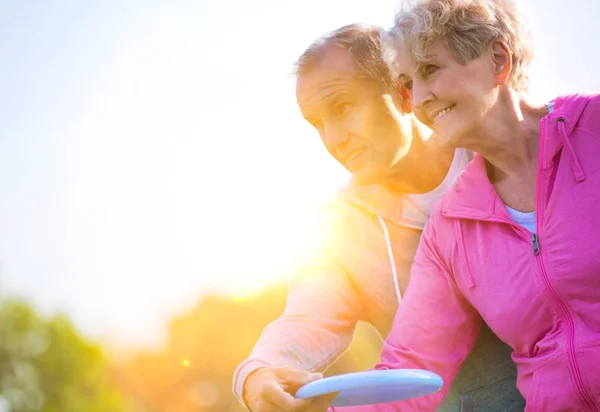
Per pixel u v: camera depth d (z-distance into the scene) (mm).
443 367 2578
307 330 2914
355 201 3066
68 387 18891
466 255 2496
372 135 2869
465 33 2355
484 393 2766
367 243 3051
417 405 2592
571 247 2289
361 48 2852
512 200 2465
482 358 2752
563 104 2385
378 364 2604
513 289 2395
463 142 2428
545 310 2350
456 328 2590
